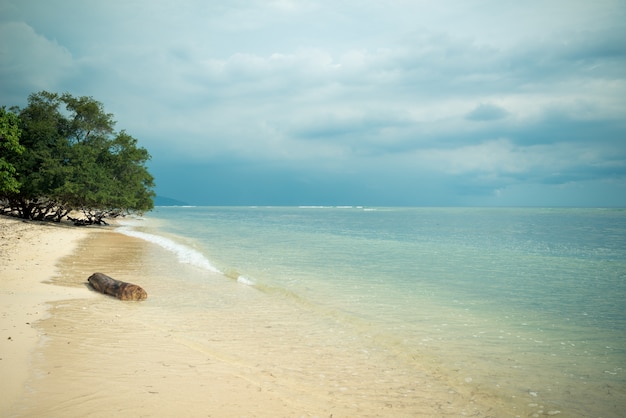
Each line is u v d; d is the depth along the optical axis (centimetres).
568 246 3516
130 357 748
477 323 1087
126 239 3394
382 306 1267
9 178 2802
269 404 590
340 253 2723
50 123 4381
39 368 664
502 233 5284
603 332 1015
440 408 610
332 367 764
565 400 646
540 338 962
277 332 978
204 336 922
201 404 573
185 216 12225
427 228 6372
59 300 1175
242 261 2256
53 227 4016
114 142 5103
